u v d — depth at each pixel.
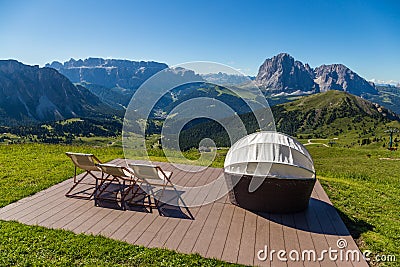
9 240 3.28
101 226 3.81
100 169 4.98
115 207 4.48
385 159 19.38
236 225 3.99
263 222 4.12
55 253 3.08
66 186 5.38
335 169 13.14
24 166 6.67
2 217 3.94
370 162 17.48
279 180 4.24
